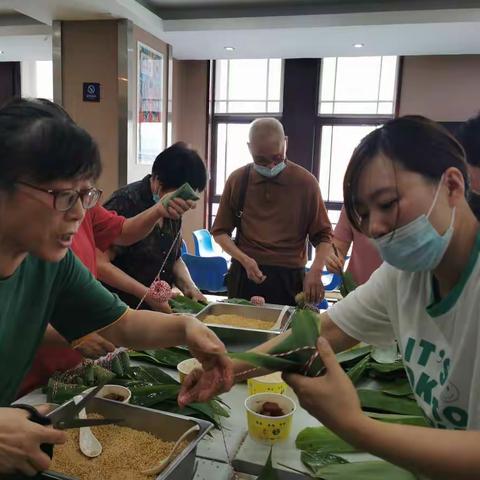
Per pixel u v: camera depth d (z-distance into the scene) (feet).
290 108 18.40
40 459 2.60
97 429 3.86
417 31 13.29
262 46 15.56
